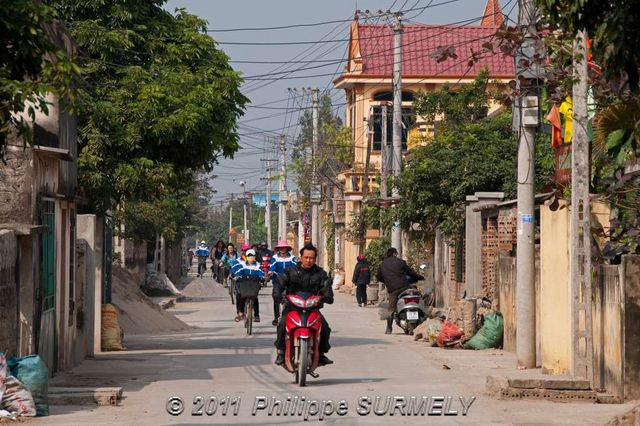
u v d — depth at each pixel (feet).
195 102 196.44
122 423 105.50
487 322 195.42
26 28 92.02
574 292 131.64
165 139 194.08
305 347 136.36
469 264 248.52
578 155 130.72
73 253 164.76
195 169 209.87
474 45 519.60
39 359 112.47
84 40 194.90
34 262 129.49
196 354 188.34
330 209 591.37
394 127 323.98
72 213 163.53
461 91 345.51
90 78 196.95
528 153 160.97
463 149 292.81
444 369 160.35
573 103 130.52
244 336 236.02
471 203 249.75
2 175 130.72
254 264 241.14
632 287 119.03
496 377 128.67
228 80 202.69
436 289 342.44
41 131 142.20
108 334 198.18
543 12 86.33
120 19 201.98
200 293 456.04
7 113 91.56
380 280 237.66
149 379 147.64
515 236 213.46
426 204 303.89
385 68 520.01
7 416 106.73
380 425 104.73
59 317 152.87
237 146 203.72
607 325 126.11
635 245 125.59
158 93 193.57
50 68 92.07
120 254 405.59
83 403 119.96
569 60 122.62
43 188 138.41
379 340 217.15
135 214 396.16
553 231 147.23
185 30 205.67
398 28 324.80
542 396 124.36
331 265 580.71
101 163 193.77
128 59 203.72
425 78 512.22
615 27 78.02
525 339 161.99
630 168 134.10
